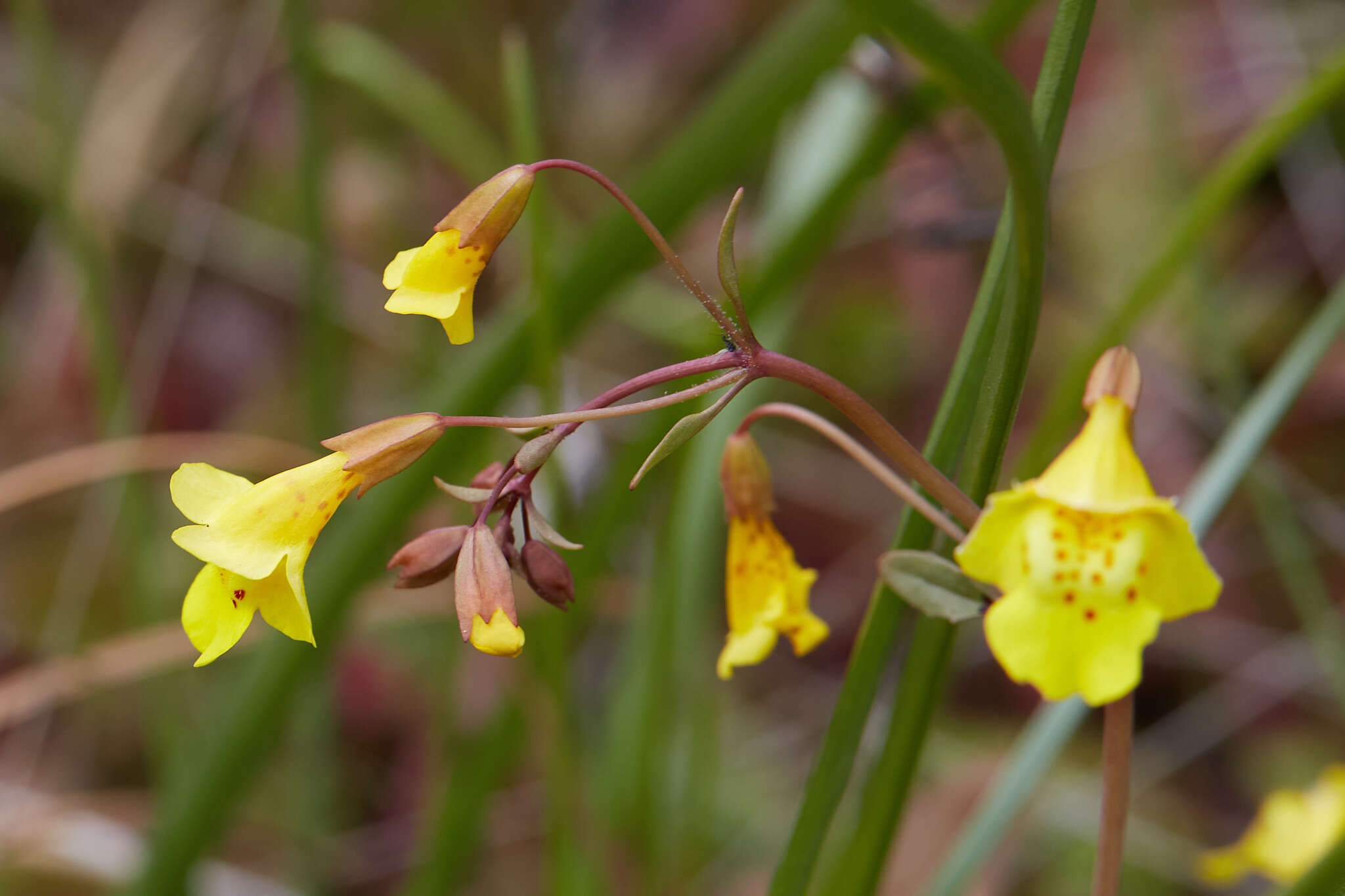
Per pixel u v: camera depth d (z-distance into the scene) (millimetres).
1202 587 231
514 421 238
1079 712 278
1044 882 417
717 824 434
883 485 554
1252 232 559
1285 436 533
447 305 238
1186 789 458
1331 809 305
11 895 395
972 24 276
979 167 445
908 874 435
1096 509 231
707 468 342
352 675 481
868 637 250
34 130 528
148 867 282
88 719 482
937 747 467
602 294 289
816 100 360
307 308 359
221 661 438
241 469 468
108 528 497
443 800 359
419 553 240
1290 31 506
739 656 251
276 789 453
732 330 239
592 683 455
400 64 370
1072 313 550
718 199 580
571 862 302
